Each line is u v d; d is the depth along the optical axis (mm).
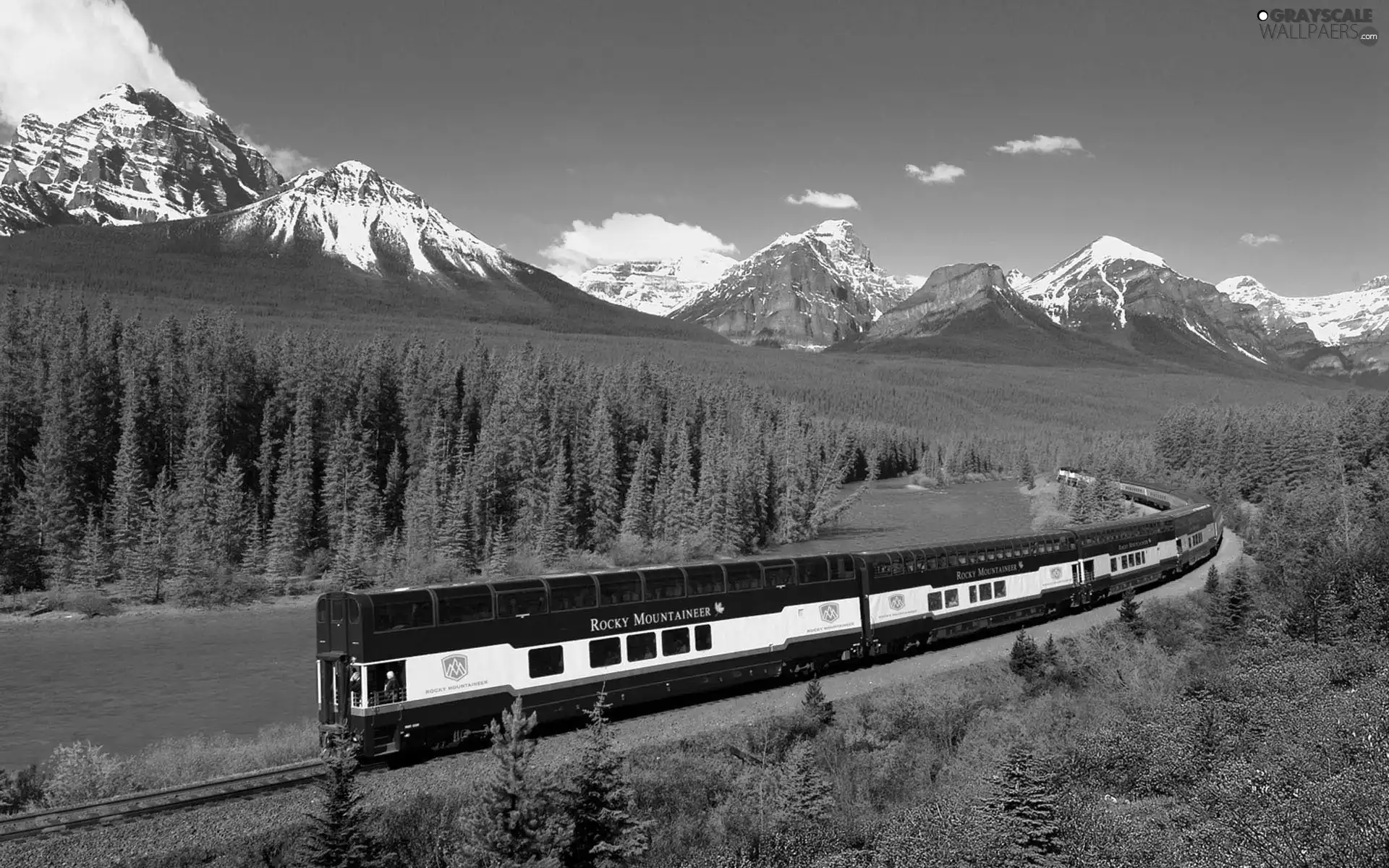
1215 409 190625
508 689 31891
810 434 182625
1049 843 22719
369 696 29000
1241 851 19938
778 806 28453
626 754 31203
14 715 50000
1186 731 31156
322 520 102562
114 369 108438
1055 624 55969
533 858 19766
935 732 37125
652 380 151875
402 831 24906
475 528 101188
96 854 23172
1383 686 29234
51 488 88938
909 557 46875
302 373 112750
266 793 27250
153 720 49188
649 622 35812
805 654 41281
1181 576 73188
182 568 86500
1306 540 62219
